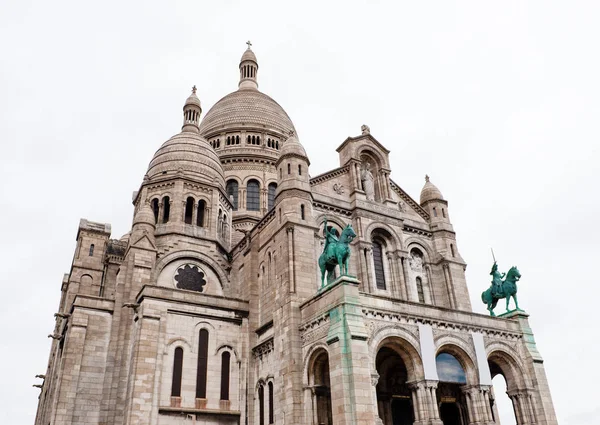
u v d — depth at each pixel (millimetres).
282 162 43219
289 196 40969
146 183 53406
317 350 33031
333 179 45562
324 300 33156
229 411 39000
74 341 40438
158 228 50188
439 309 35156
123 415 37781
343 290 31312
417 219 49250
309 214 40875
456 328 35281
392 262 44469
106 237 55781
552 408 36188
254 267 44562
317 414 32594
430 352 32969
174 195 51875
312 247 39438
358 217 43719
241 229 65750
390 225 45500
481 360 34969
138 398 35938
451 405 38438
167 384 37688
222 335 41594
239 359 41281
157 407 36469
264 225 44906
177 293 41000
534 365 37000
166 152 56156
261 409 38438
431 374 32188
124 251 57844
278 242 40562
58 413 37656
